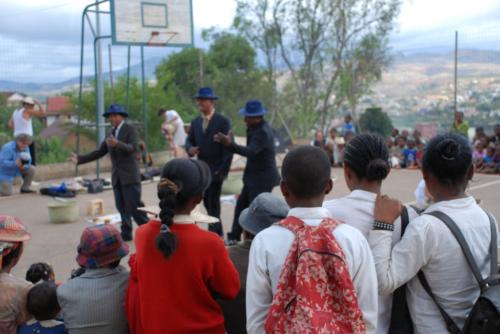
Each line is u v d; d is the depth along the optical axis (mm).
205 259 2385
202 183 2465
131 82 20969
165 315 2352
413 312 2154
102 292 2578
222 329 2492
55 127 22344
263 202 2754
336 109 23750
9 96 15594
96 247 2605
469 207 2137
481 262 2059
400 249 2062
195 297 2385
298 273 1709
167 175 2420
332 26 22750
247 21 23156
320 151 1987
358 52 22656
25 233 2732
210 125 6234
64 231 7125
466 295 2066
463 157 2123
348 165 2234
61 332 2664
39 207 8820
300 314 1655
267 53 23516
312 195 1934
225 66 28688
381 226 2098
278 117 24281
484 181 10711
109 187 10570
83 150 17453
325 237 1793
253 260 1919
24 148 9945
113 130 6348
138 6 11289
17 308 2621
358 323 1684
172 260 2361
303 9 22703
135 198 6297
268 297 1896
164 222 2316
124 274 2688
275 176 6070
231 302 2816
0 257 2602
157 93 21000
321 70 23562
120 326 2615
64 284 2621
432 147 2180
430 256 2055
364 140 2209
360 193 2193
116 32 11109
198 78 27750
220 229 6285
